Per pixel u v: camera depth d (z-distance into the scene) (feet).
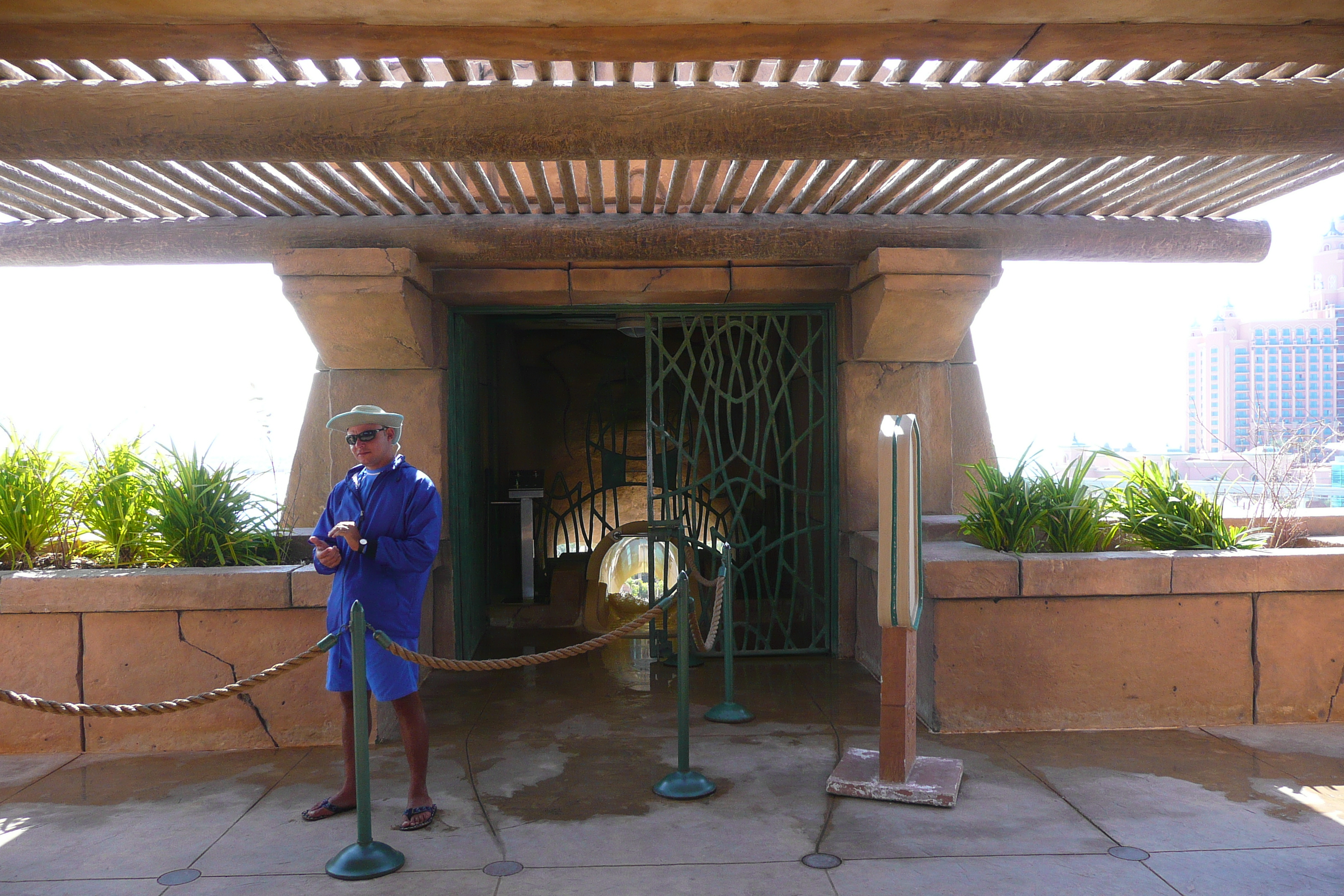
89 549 17.58
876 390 21.18
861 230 18.10
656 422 30.37
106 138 11.89
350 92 11.99
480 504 24.72
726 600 17.33
